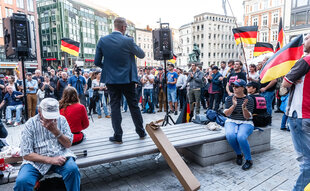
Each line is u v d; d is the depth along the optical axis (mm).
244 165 3463
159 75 9055
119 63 2977
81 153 2807
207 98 9523
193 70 7266
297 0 31406
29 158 2174
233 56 69375
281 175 3234
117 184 3068
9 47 4656
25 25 4695
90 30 57219
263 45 9078
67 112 3176
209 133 3812
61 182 2285
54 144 2324
